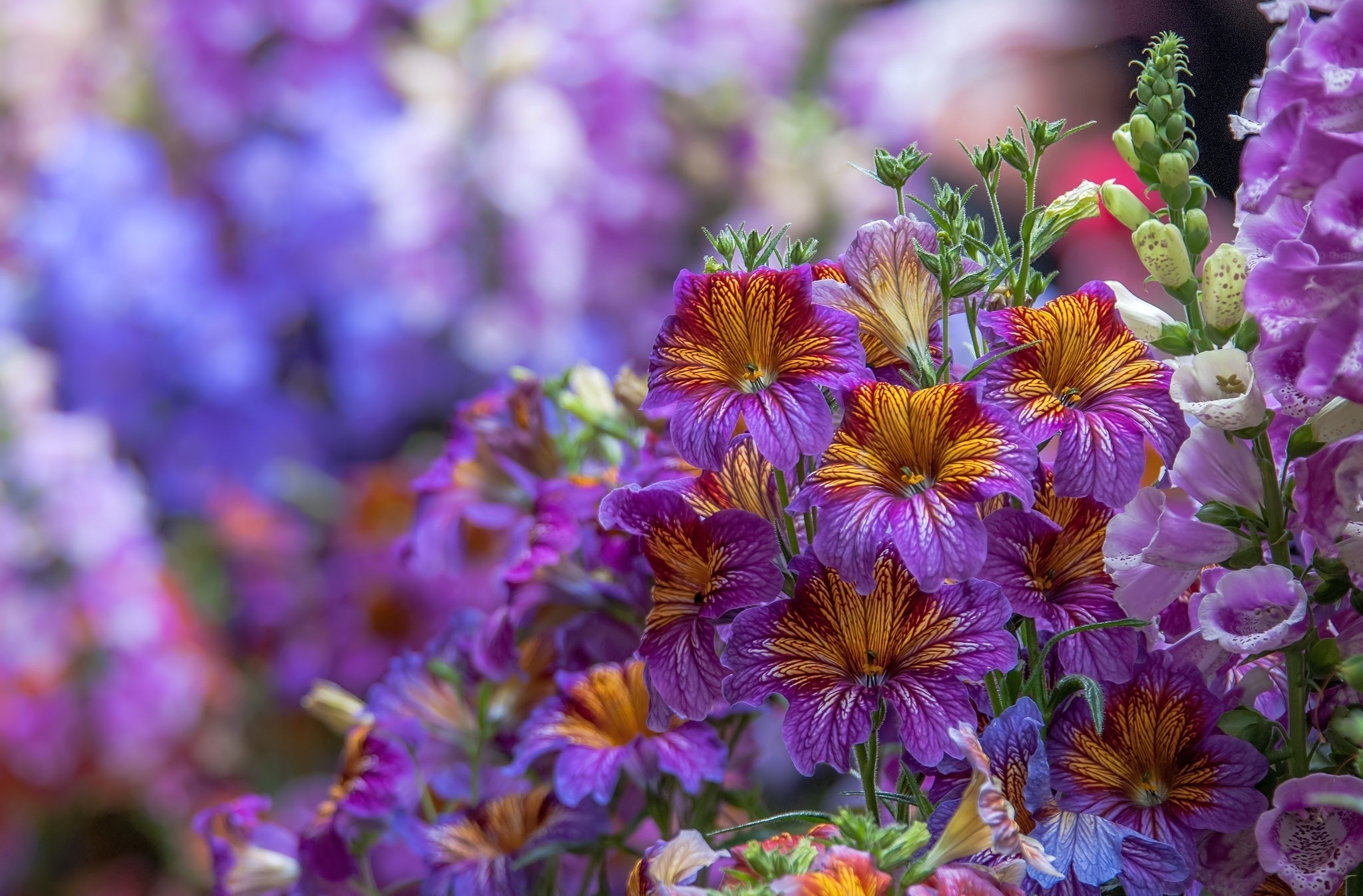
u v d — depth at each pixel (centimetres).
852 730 83
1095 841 82
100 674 150
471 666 99
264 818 131
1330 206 81
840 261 87
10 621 147
